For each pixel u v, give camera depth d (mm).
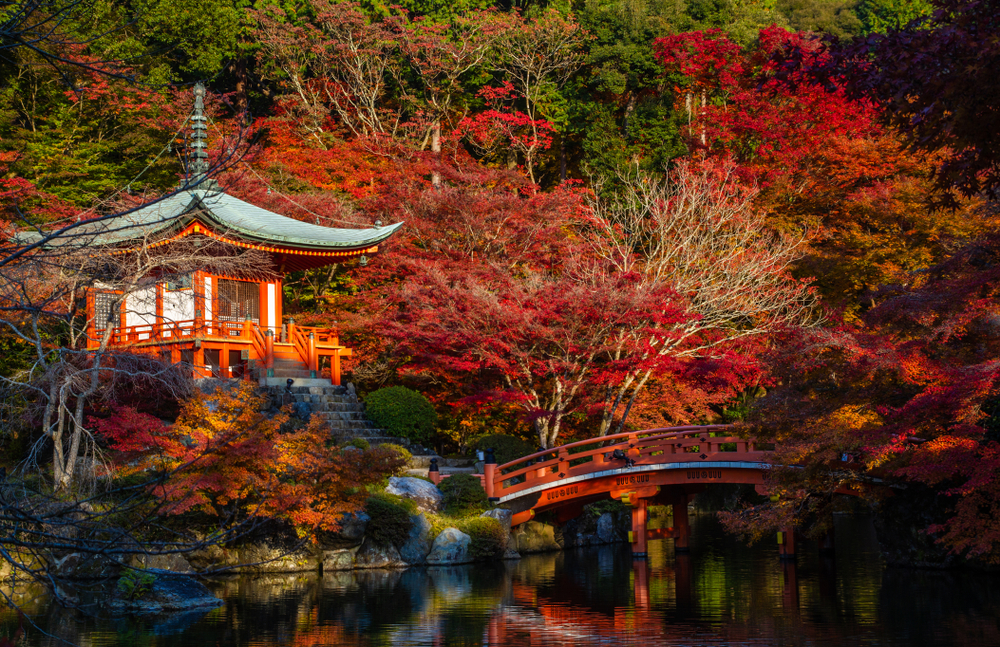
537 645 13352
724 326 28203
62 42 5555
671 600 17172
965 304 16359
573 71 42656
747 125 30688
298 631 14359
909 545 20703
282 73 41750
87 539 5535
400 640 13734
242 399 19312
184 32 36656
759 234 29766
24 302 6211
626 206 34969
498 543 22297
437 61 39594
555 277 28984
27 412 14930
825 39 8711
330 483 19250
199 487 17406
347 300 30969
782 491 19391
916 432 17250
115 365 16797
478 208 28234
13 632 14047
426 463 25094
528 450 26312
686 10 41312
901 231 25844
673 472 22266
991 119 7766
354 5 39125
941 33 7742
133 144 32844
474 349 24828
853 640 13453
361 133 40938
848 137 28484
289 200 30156
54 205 25812
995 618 14836
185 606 16250
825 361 18062
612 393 27359
